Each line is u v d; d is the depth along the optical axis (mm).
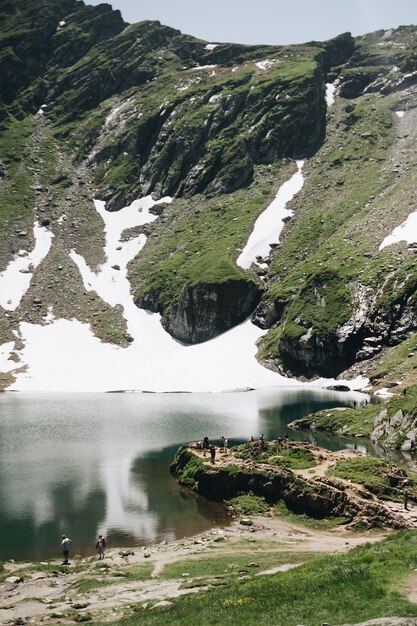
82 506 55000
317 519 49219
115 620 26281
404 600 21062
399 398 87625
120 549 43281
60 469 70062
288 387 162125
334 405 121188
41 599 32125
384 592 22062
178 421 105000
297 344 171375
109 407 123625
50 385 163500
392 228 199625
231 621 21922
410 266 171750
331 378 165875
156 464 72625
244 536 45094
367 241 198625
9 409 120500
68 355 183500
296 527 47969
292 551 39656
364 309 168750
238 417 108938
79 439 89125
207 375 168375
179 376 167875
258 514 51656
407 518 46562
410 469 62812
